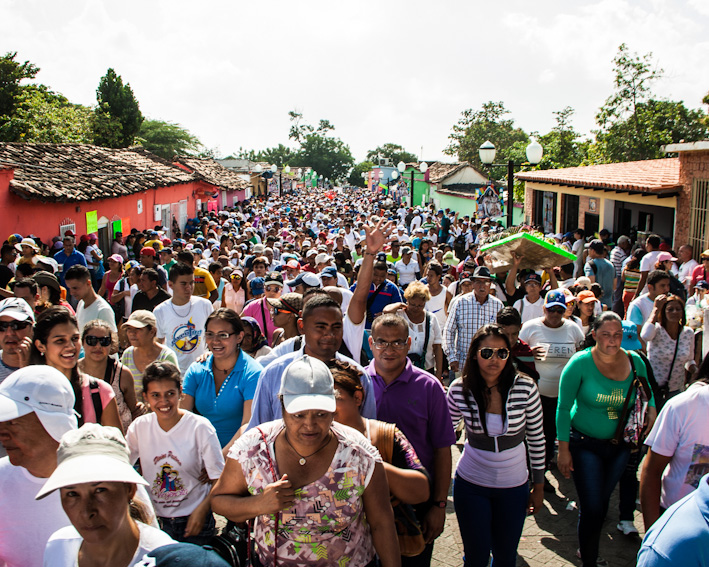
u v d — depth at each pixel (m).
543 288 9.23
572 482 6.33
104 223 19.28
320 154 134.25
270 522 2.77
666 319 6.26
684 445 3.66
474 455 4.36
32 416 2.93
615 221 19.34
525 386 4.38
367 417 3.65
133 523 2.47
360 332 4.41
